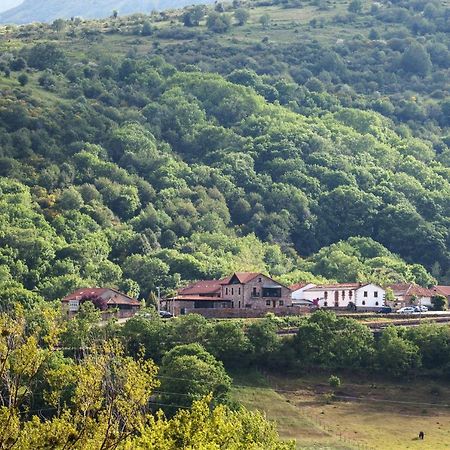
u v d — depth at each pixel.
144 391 128.50
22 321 119.62
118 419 126.94
